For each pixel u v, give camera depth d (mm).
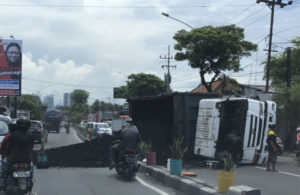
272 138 13812
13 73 35781
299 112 26094
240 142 14023
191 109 15977
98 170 13367
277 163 17344
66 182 10805
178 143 10992
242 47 27078
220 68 26906
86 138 37094
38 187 9984
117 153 11914
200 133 15344
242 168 14555
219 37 25891
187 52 27422
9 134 7023
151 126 18734
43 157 13773
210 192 8039
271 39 26781
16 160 6887
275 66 32125
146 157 13180
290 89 25594
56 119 60344
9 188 6547
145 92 61406
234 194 7105
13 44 35906
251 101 14852
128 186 10234
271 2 26453
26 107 81562
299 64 31078
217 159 14820
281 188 10133
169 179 10367
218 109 14641
